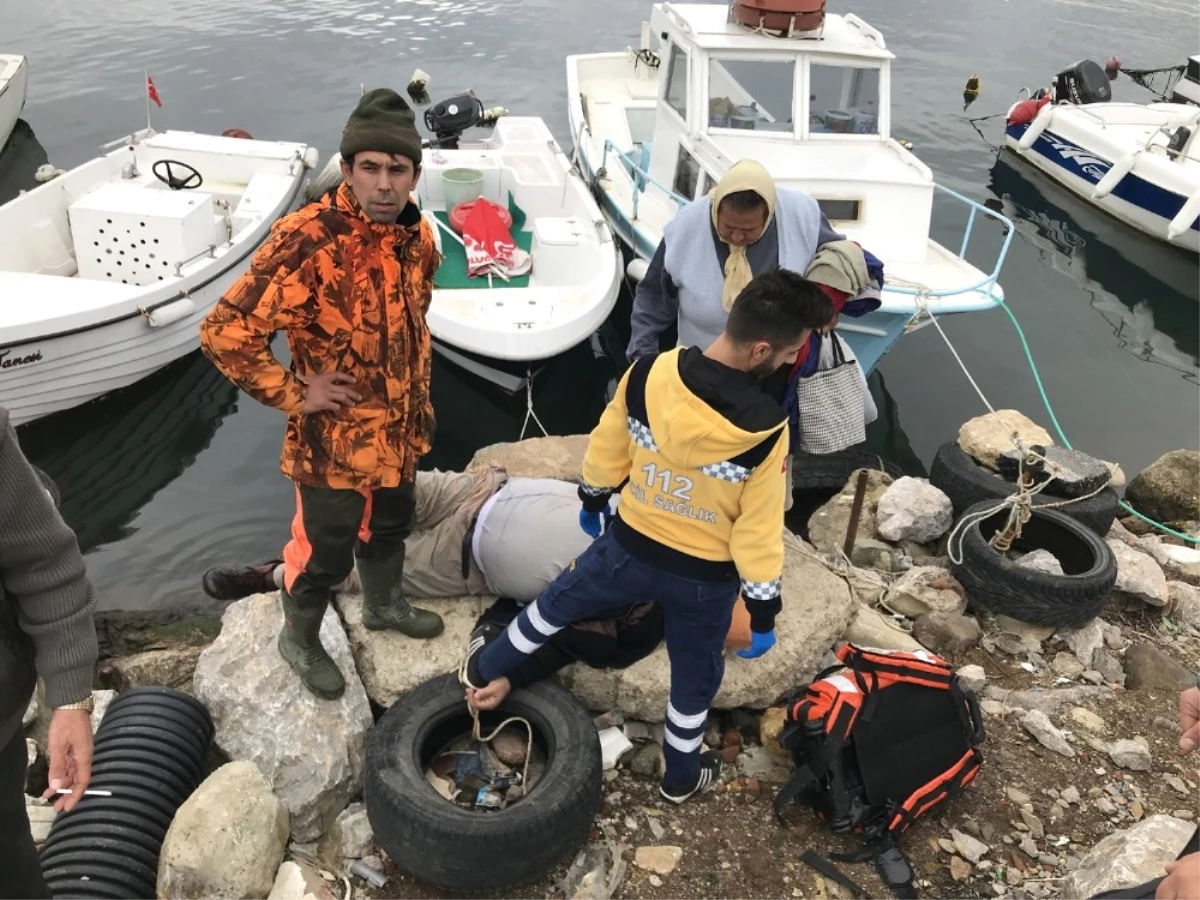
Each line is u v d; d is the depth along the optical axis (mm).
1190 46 16094
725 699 3410
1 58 11117
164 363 6668
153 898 2707
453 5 16641
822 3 6664
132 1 15953
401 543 3238
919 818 3094
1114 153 10828
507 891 2848
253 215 7480
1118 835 2818
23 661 1816
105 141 10781
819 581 3846
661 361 2441
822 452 3578
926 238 6383
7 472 1633
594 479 2727
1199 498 5469
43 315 5711
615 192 7914
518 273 7391
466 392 6883
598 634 3273
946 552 4906
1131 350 8289
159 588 5074
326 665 3135
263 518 5691
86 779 1904
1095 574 4055
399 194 2352
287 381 2457
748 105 6816
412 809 2711
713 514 2441
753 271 3496
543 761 3193
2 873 1930
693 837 3031
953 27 16734
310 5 16188
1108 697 3773
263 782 2836
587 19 16281
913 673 3133
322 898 2740
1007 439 5332
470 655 3156
